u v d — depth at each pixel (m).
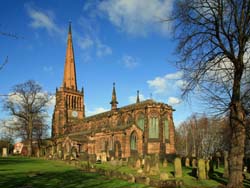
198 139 94.19
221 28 20.64
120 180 24.92
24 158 61.81
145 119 74.81
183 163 45.47
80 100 122.62
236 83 20.97
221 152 51.03
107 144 75.31
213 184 23.39
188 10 21.44
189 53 21.62
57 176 27.78
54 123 116.19
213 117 22.97
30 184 22.22
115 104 91.50
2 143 102.06
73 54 126.12
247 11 20.16
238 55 20.58
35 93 84.06
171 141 76.00
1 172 30.39
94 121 95.44
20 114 82.75
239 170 20.75
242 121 21.03
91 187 21.03
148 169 31.47
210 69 21.14
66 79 122.31
